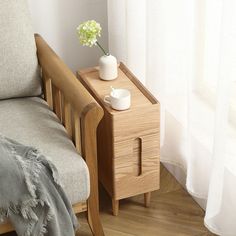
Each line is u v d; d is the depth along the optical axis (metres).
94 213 2.28
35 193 1.99
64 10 2.76
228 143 2.13
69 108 2.28
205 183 2.44
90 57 2.90
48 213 2.01
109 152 2.38
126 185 2.44
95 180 2.21
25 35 2.39
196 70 2.25
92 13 2.80
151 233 2.43
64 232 2.08
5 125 2.27
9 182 1.98
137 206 2.57
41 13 2.73
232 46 1.94
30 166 2.02
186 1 2.25
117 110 2.29
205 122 2.29
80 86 2.19
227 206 2.26
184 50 2.35
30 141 2.18
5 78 2.38
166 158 2.69
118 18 2.69
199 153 2.36
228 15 1.90
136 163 2.42
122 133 2.31
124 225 2.47
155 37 2.42
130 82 2.49
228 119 2.09
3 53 2.36
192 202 2.59
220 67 1.98
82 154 2.19
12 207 1.99
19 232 2.01
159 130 2.37
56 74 2.29
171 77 2.46
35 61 2.43
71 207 2.11
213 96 2.30
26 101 2.45
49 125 2.29
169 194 2.64
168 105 2.54
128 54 2.65
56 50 2.84
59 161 2.10
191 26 2.21
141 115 2.30
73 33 2.82
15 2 2.38
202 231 2.44
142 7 2.56
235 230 2.29
